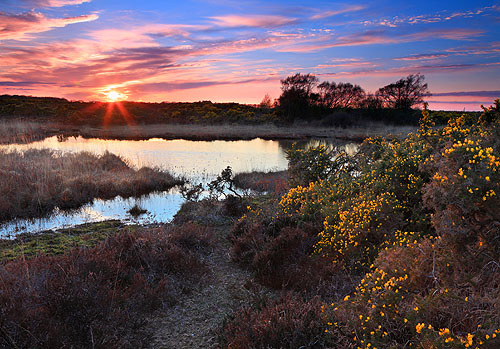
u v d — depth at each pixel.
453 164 3.79
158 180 13.65
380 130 42.62
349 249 5.29
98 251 5.56
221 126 46.09
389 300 3.25
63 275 4.50
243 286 5.39
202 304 4.85
